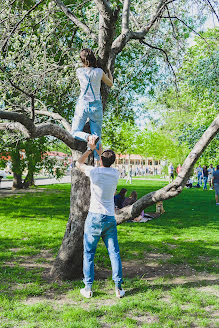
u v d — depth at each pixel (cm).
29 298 446
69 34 886
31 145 1514
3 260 626
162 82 955
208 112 1659
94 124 436
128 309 407
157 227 981
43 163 1731
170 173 3145
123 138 1716
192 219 1125
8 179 3834
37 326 357
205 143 441
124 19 568
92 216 434
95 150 453
